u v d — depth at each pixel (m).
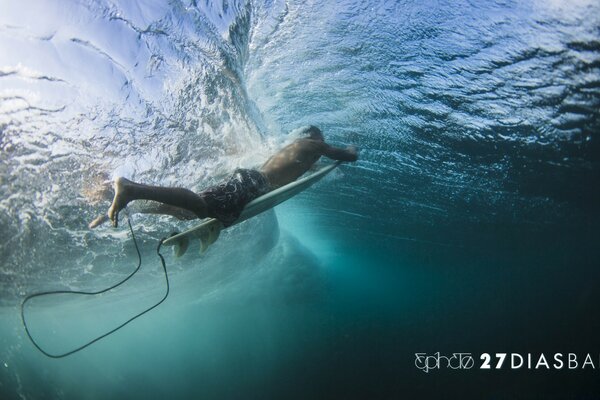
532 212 16.78
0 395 18.97
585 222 18.17
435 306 55.75
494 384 23.08
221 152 7.06
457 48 6.55
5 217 7.16
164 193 2.89
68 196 7.00
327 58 6.88
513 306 46.84
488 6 5.57
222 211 3.24
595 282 32.84
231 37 5.68
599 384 20.53
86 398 24.12
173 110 6.00
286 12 5.75
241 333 33.91
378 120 9.38
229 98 6.46
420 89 7.94
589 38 5.78
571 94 7.43
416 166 12.41
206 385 28.91
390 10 5.78
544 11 5.50
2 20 4.00
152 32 4.89
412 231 22.44
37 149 5.55
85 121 5.45
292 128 9.22
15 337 19.64
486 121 9.01
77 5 4.21
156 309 22.83
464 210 17.20
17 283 10.66
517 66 6.80
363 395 24.72
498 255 28.83
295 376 28.09
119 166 6.48
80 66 4.77
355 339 33.31
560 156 10.50
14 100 4.74
